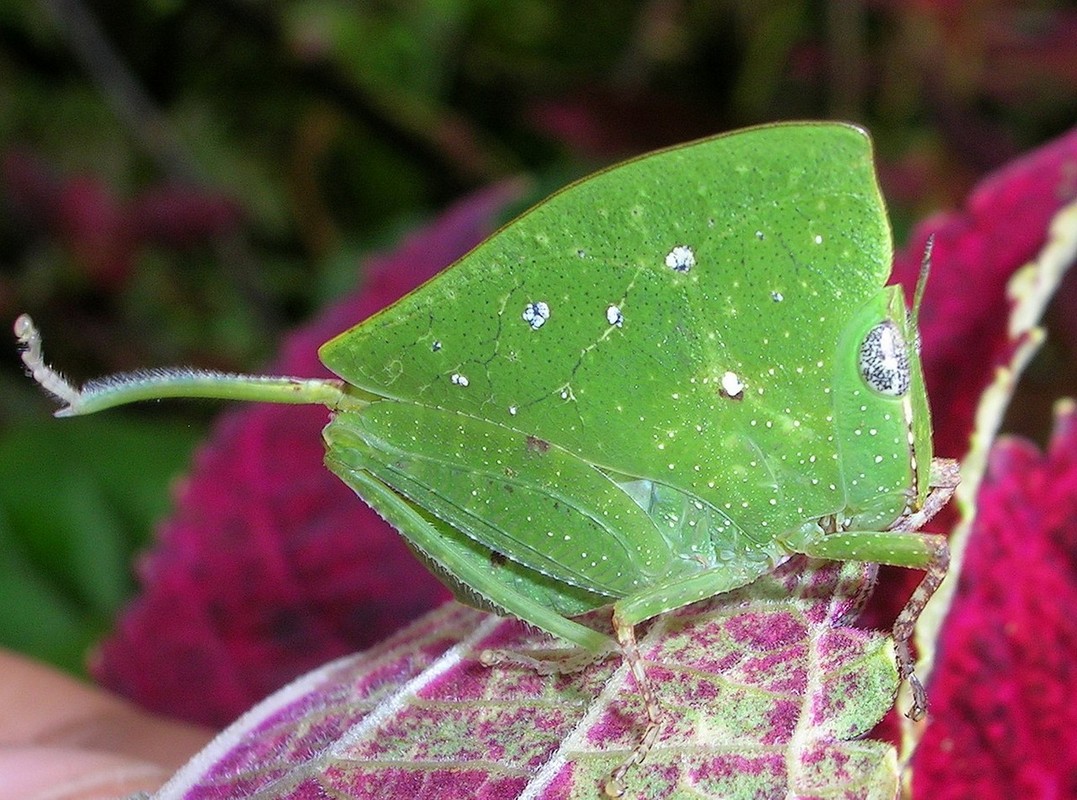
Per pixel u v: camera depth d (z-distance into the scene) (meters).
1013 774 0.08
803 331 0.08
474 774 0.08
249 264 0.25
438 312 0.08
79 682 0.12
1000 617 0.09
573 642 0.08
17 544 0.14
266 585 0.12
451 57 0.27
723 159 0.08
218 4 0.24
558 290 0.08
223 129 0.27
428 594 0.12
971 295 0.09
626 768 0.08
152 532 0.14
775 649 0.08
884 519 0.08
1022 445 0.09
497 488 0.08
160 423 0.15
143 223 0.21
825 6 0.21
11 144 0.26
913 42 0.18
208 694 0.12
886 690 0.08
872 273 0.08
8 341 0.23
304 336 0.12
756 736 0.08
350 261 0.20
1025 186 0.10
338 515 0.12
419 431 0.08
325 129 0.26
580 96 0.20
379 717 0.08
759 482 0.08
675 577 0.08
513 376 0.08
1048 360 0.14
